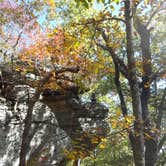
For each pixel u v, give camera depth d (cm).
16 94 1841
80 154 1579
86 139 1931
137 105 1473
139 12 1992
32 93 1905
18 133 1789
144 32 2022
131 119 1462
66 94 2039
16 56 2008
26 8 2289
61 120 2038
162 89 2802
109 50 1808
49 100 2034
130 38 1499
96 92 3014
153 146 1981
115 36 1923
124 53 2222
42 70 1981
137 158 1438
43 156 1867
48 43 1897
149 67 1978
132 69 1494
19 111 1823
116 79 1864
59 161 1927
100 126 2116
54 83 1830
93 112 2130
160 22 2291
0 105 1755
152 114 2772
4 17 2209
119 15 1814
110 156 3706
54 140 1933
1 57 2009
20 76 1902
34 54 1978
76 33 1590
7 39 2127
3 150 1722
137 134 1455
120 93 1862
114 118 1549
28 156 1812
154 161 1978
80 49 1761
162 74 1970
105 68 1875
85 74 1791
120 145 3578
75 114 2066
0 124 1730
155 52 2564
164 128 2914
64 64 1870
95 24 1541
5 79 1855
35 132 1861
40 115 1903
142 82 1956
